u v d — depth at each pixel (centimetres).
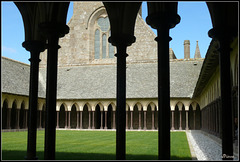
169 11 866
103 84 4291
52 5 947
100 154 1312
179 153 1371
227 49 916
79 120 4500
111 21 1052
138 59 4591
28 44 1068
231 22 936
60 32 966
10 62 4003
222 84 913
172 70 4284
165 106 841
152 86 4062
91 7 4988
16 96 3562
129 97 3969
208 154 1359
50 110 932
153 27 902
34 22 1071
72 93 4259
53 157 924
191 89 3903
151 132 3275
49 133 925
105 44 4934
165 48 859
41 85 4419
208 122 2739
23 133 2941
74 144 1805
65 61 4975
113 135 2688
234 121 1537
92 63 4806
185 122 4175
